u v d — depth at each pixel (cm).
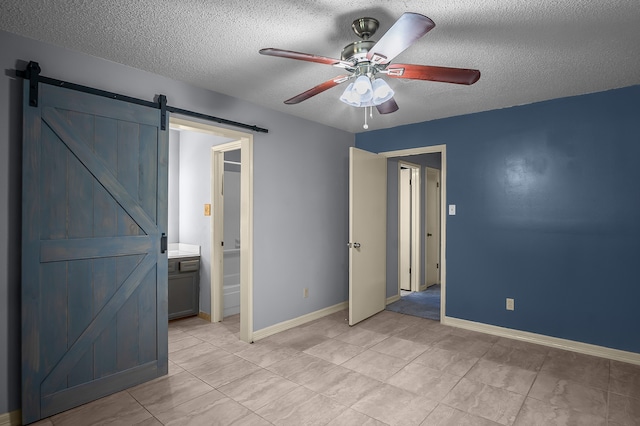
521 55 242
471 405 234
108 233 246
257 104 355
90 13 192
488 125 375
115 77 256
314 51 240
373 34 209
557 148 337
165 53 243
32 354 215
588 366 293
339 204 461
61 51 231
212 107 316
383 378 271
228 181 463
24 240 212
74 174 232
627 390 253
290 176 390
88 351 237
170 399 241
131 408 230
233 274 461
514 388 256
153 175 269
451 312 400
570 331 329
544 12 190
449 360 304
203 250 431
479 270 380
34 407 215
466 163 390
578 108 326
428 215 625
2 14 192
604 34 213
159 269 271
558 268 336
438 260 643
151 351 267
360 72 201
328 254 443
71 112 230
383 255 460
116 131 251
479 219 380
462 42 224
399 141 442
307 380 268
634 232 301
